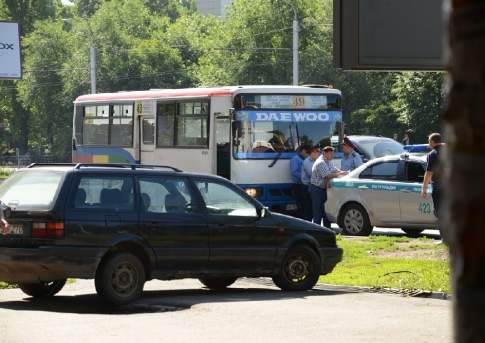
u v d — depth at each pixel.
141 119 61.47
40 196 26.38
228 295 29.34
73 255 25.97
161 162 59.28
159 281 33.75
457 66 4.70
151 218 27.33
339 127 55.94
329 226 51.53
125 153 62.72
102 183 26.77
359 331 21.64
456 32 4.71
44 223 25.95
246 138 54.06
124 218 26.81
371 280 31.72
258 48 175.12
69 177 26.39
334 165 54.22
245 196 29.44
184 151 57.31
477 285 4.60
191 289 31.17
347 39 23.20
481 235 4.61
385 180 48.47
